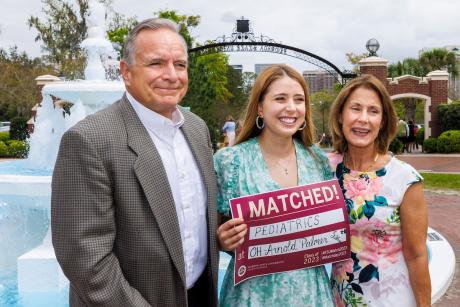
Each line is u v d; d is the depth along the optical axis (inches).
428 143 924.0
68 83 272.4
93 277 77.9
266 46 720.3
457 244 284.7
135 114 88.6
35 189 206.8
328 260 104.5
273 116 102.4
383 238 107.2
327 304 104.3
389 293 106.5
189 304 98.7
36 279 195.0
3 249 238.4
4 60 1565.0
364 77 110.2
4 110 1756.9
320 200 102.6
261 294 100.8
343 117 111.8
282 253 100.7
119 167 82.4
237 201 98.3
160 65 87.0
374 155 111.3
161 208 85.0
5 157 861.8
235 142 111.5
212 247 96.0
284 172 105.9
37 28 1423.5
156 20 89.2
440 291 194.1
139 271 84.1
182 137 95.3
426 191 482.6
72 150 80.5
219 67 1460.4
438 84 970.7
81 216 79.0
